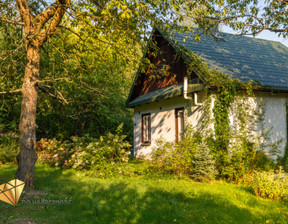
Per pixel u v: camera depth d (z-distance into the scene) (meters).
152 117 13.91
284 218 4.98
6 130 13.85
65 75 10.39
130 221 4.61
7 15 8.01
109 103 16.50
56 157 10.73
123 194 6.28
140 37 8.05
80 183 7.46
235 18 7.14
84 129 18.22
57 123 16.73
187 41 12.44
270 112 10.40
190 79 10.85
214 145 9.02
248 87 9.27
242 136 8.73
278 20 7.32
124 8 5.75
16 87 10.09
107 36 8.16
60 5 6.65
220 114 9.13
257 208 5.54
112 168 8.82
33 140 6.36
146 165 10.70
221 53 12.07
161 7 7.20
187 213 5.13
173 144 9.38
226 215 5.02
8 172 8.64
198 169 8.26
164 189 6.92
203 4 7.56
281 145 10.49
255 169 8.38
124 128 20.41
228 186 7.48
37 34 6.45
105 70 13.50
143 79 15.91
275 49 15.30
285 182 6.37
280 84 10.28
